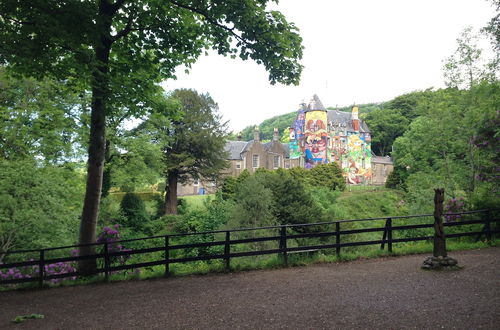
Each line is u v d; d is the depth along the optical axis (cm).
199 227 3027
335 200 4966
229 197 4359
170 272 941
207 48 1208
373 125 9425
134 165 2872
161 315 595
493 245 1115
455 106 2109
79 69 930
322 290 700
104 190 2761
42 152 1977
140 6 1068
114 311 636
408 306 571
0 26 905
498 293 614
